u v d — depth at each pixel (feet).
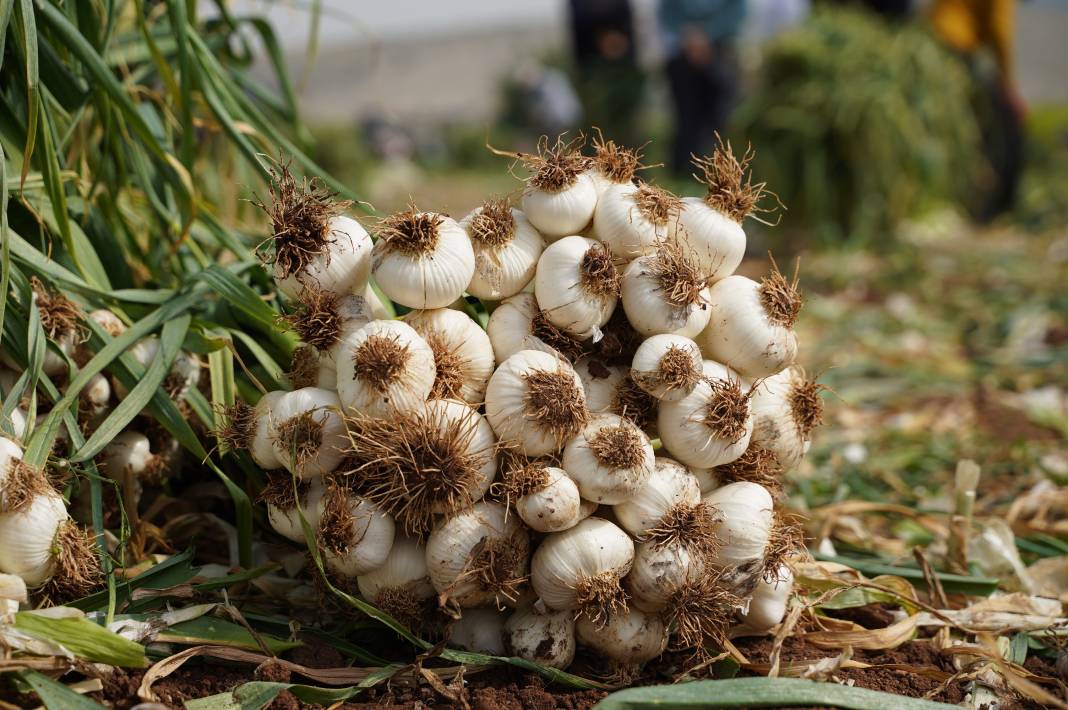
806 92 9.39
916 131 9.53
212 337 3.06
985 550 3.24
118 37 3.48
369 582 2.71
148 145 3.15
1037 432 4.70
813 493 3.85
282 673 2.62
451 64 61.77
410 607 2.69
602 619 2.68
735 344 2.73
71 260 3.16
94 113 3.41
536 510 2.57
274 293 3.26
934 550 3.35
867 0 10.46
